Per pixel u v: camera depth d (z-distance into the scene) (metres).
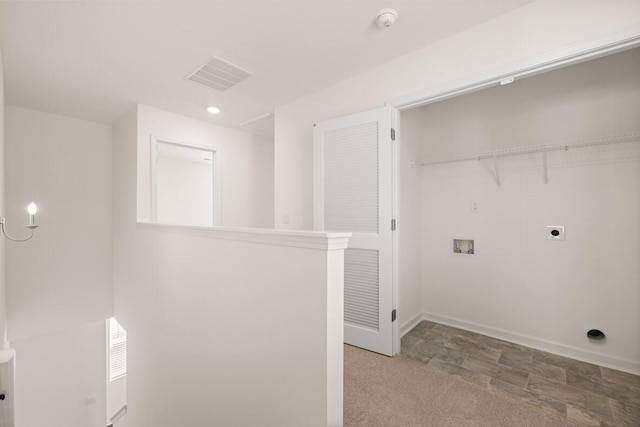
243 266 1.46
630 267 2.00
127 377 3.28
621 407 1.61
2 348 2.14
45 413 3.77
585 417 1.53
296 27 1.87
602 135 2.10
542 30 1.61
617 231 2.05
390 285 2.21
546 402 1.66
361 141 2.34
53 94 2.89
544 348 2.35
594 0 1.46
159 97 2.96
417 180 3.06
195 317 1.87
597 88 2.12
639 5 1.36
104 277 3.76
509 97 2.56
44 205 3.35
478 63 1.83
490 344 2.47
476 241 2.76
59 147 3.46
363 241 2.33
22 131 3.22
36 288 3.28
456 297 2.89
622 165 2.04
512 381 1.89
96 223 3.71
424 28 1.87
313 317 1.12
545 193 2.36
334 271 1.10
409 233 2.88
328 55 2.20
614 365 2.04
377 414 1.56
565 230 2.26
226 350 1.58
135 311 3.02
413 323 2.91
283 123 3.14
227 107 3.25
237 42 2.04
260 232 1.34
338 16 1.76
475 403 1.65
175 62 2.30
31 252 3.26
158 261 2.40
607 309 2.08
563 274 2.27
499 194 2.61
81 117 3.55
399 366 2.07
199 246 1.83
